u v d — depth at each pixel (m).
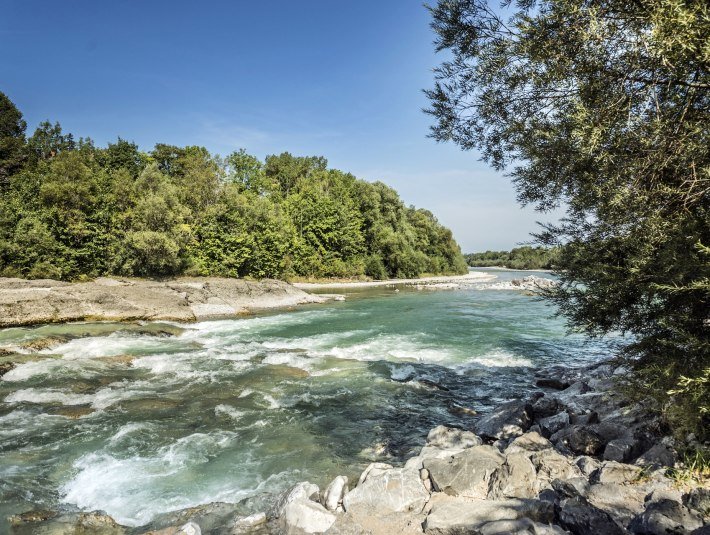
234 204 49.75
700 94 4.88
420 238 93.00
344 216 71.12
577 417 9.08
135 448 8.93
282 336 22.48
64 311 25.81
